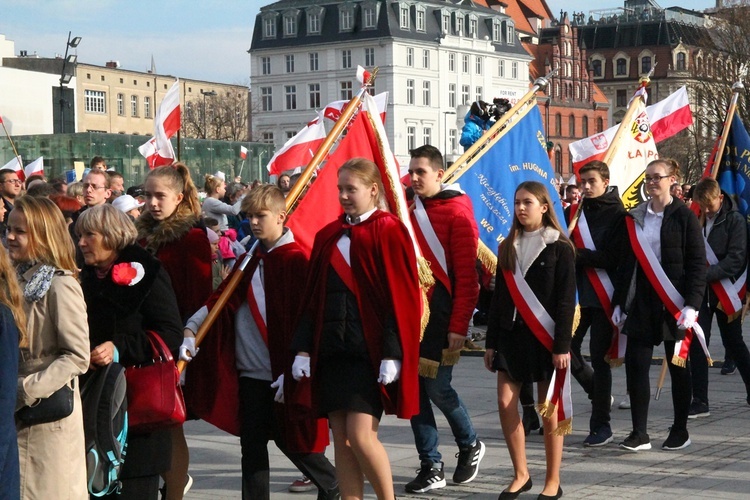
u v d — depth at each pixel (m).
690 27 113.25
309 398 6.16
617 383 11.91
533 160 9.45
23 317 4.83
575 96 105.88
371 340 6.04
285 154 14.81
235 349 6.63
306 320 6.20
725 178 11.80
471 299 7.46
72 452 5.27
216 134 75.38
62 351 5.25
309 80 90.75
